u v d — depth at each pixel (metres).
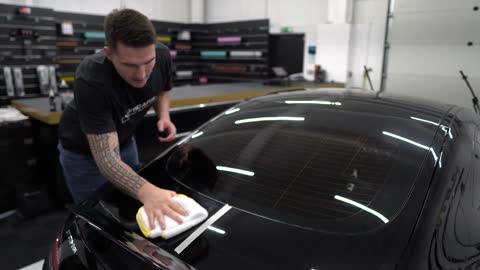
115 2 6.25
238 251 0.78
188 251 0.79
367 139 1.10
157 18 6.88
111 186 1.15
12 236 2.22
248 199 0.96
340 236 0.79
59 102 2.72
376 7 5.00
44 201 2.50
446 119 1.21
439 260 0.74
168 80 1.61
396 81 5.02
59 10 5.47
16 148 2.50
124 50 0.95
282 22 6.22
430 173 0.93
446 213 0.84
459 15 4.32
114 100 1.20
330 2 5.21
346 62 5.12
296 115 1.32
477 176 1.05
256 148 1.18
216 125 1.42
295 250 0.76
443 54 4.54
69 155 1.54
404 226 0.79
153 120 3.09
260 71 6.14
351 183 0.95
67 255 0.90
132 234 0.85
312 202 0.91
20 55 4.51
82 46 5.54
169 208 0.89
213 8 7.29
